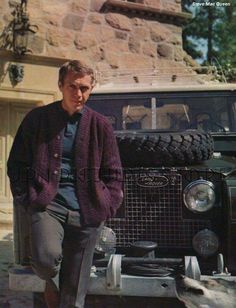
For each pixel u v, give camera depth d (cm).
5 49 864
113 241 382
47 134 318
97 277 345
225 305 326
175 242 384
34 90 895
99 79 576
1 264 623
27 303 479
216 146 491
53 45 922
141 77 581
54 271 312
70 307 322
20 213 359
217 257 361
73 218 315
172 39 1035
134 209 388
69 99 313
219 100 519
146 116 521
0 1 869
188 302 331
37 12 909
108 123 328
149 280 340
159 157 386
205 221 377
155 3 1013
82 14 956
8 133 916
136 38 1001
